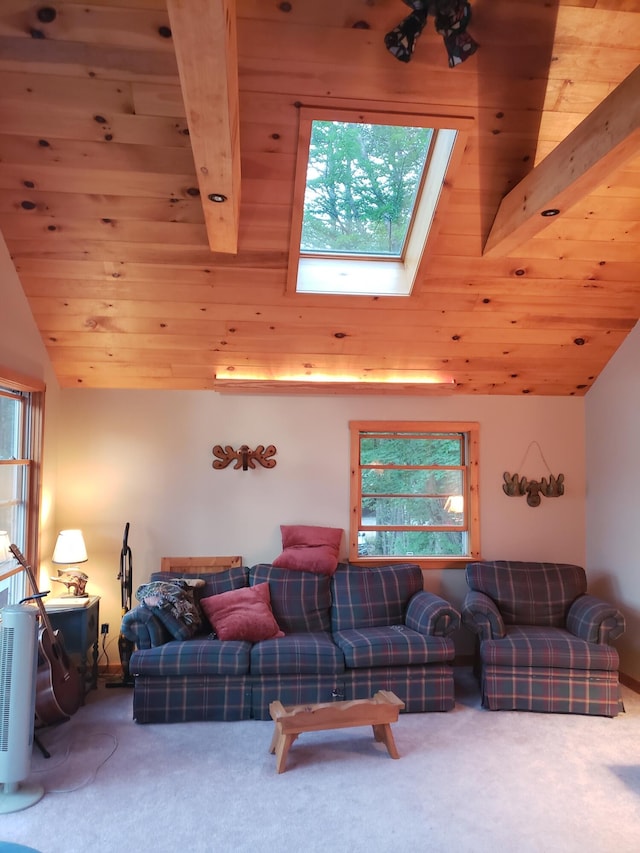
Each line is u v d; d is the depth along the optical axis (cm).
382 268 411
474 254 379
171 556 468
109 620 460
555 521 503
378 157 350
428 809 284
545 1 261
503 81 289
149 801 289
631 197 351
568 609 444
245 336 430
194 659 370
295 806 286
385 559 483
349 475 485
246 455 473
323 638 405
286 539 465
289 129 301
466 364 470
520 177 335
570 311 429
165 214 342
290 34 264
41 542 420
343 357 456
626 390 455
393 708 332
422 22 250
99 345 430
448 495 500
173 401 473
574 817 278
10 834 263
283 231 354
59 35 261
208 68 196
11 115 291
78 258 366
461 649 486
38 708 343
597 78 293
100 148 307
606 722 379
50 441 441
